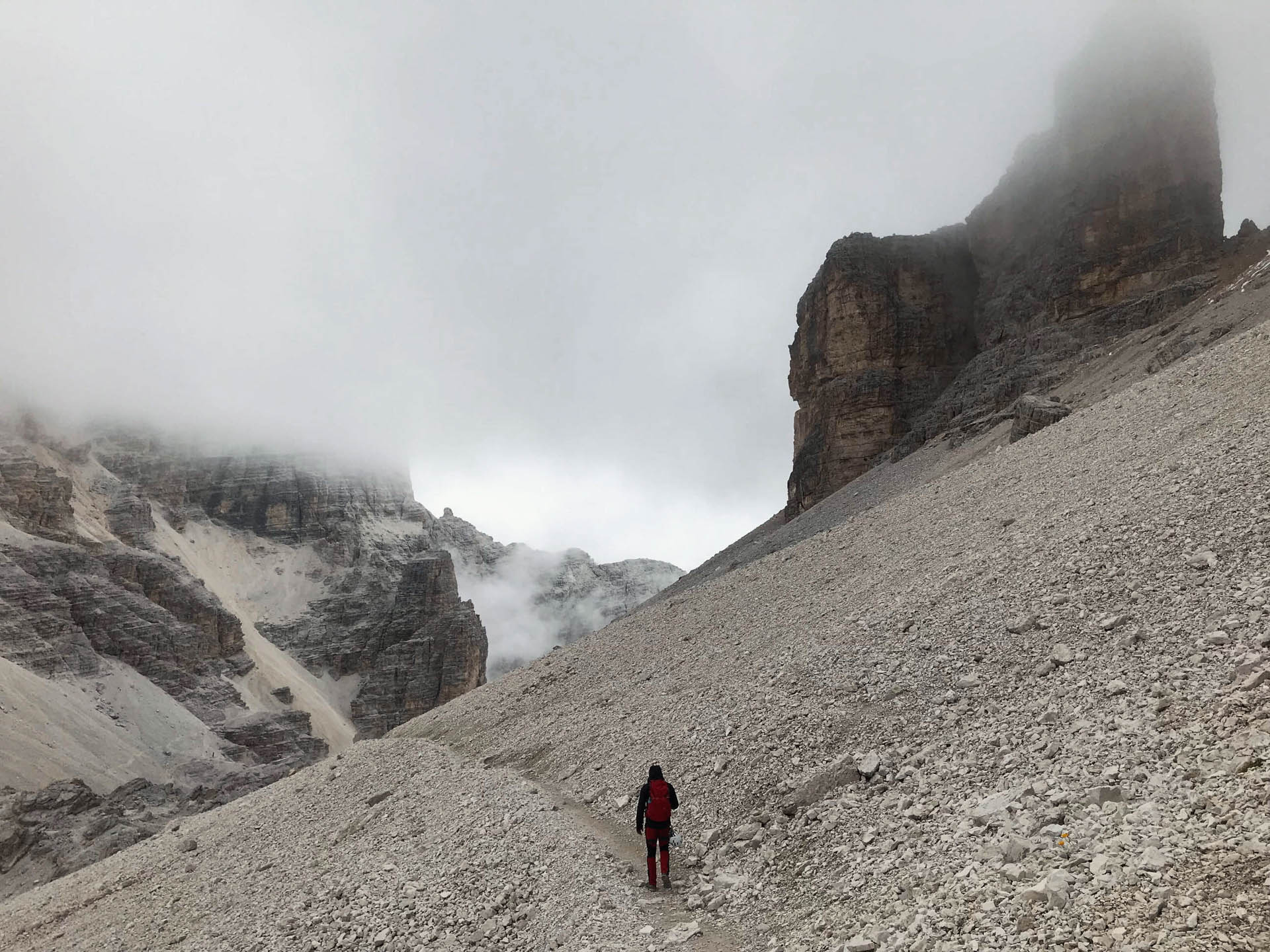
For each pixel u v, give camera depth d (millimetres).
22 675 139000
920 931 9195
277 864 26859
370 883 20016
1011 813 10750
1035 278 86812
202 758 152000
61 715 134875
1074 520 21500
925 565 27141
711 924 12523
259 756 172250
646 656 39219
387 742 44844
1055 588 17344
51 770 114375
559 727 33250
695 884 14312
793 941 10805
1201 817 8836
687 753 20469
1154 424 29328
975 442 69688
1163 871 8234
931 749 14047
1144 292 75312
